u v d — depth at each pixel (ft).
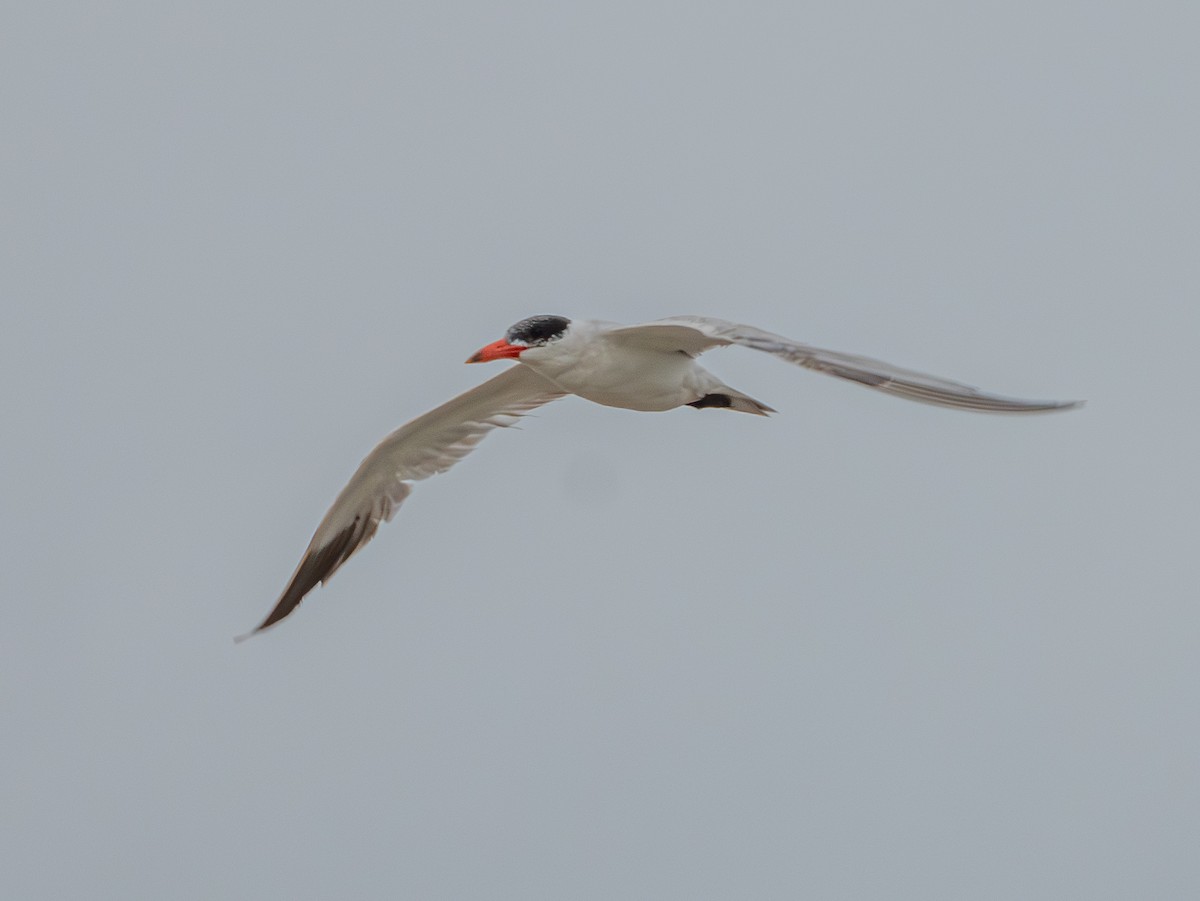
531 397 52.95
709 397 49.55
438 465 54.13
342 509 54.29
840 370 38.81
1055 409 38.34
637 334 46.60
